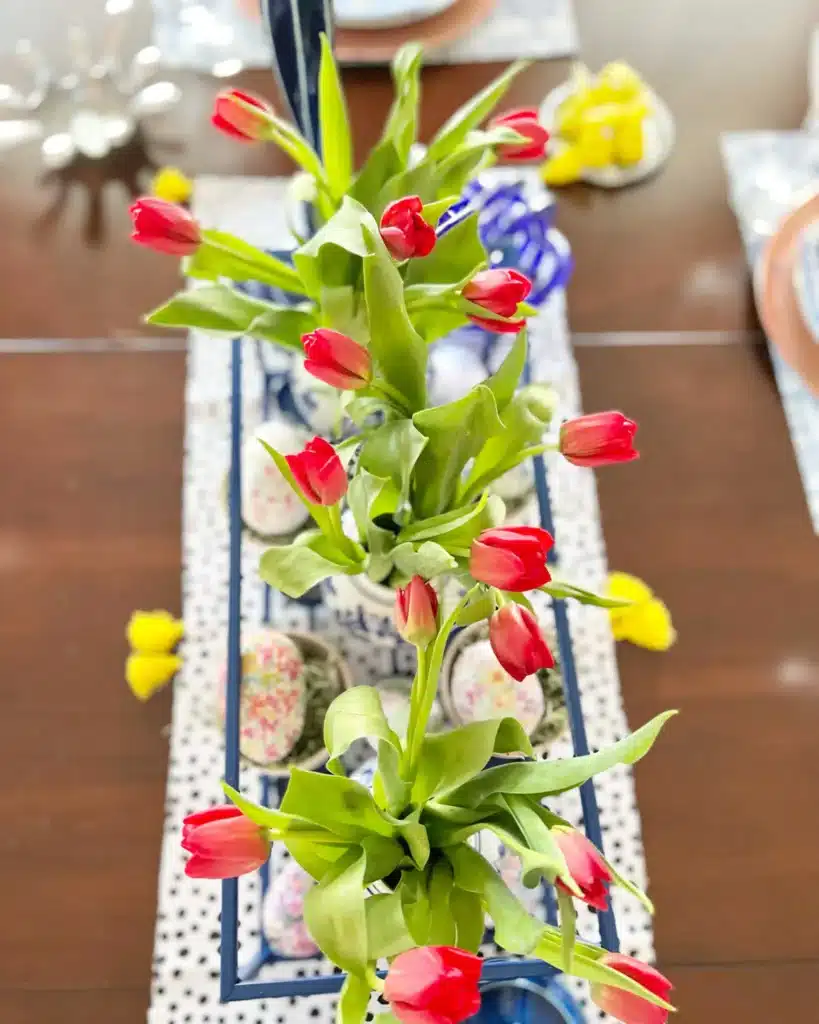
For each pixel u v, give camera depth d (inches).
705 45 38.0
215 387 30.9
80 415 30.6
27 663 27.0
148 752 25.9
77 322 32.1
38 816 25.2
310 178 21.6
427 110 35.7
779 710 26.6
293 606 27.0
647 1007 14.4
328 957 15.2
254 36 37.5
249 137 21.1
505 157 21.6
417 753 17.2
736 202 34.4
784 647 27.4
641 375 31.4
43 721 26.3
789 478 29.9
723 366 31.6
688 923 24.2
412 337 17.8
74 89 36.4
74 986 23.4
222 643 27.2
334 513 18.2
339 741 16.0
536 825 15.4
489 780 16.6
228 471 27.4
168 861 24.6
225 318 21.3
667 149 35.4
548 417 19.1
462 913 16.7
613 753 15.8
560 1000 21.6
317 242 18.0
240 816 15.7
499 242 28.3
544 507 26.5
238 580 24.4
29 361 31.4
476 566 14.5
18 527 28.9
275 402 29.0
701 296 32.8
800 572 28.5
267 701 23.8
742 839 25.0
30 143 35.4
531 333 31.7
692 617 27.8
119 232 33.7
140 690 26.6
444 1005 12.3
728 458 30.1
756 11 38.9
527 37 37.6
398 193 20.6
